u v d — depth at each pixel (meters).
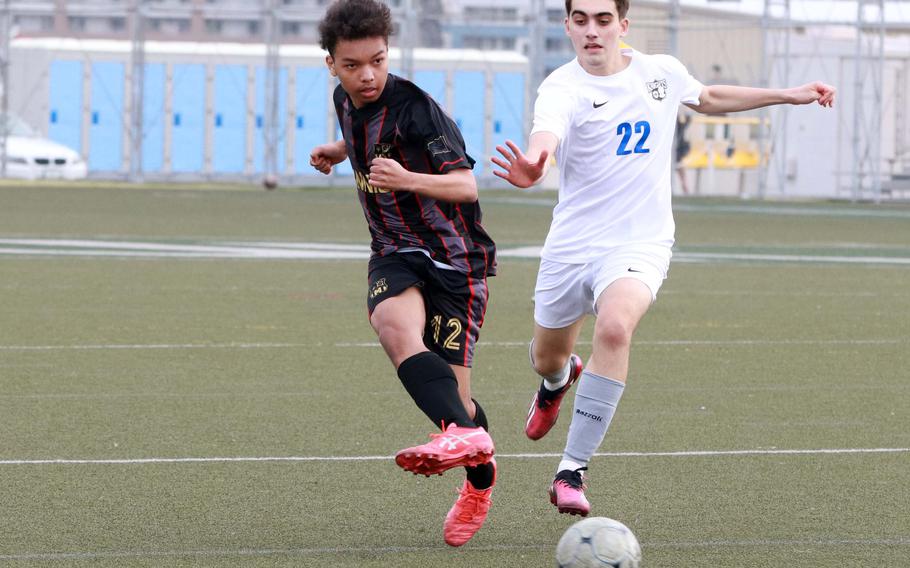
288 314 39.25
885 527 17.09
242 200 105.19
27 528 16.67
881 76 125.19
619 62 18.62
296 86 140.00
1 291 44.12
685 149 135.50
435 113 16.31
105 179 139.75
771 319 40.00
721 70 135.12
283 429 23.08
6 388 26.73
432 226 16.66
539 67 138.38
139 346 32.66
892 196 131.00
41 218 79.62
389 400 25.98
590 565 13.80
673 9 131.50
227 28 184.75
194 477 19.53
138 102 135.50
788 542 16.38
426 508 18.03
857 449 21.92
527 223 86.12
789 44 132.12
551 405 20.47
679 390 27.59
